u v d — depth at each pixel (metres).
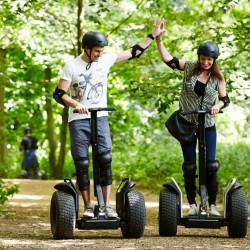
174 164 44.53
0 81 40.66
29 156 57.47
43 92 49.12
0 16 36.12
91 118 19.16
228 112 50.59
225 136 51.72
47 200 35.00
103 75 19.41
